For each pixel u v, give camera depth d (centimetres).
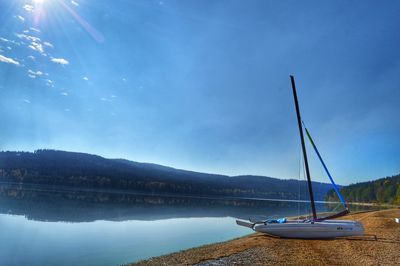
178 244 2638
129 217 4838
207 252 1927
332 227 2320
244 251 1877
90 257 2066
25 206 5444
